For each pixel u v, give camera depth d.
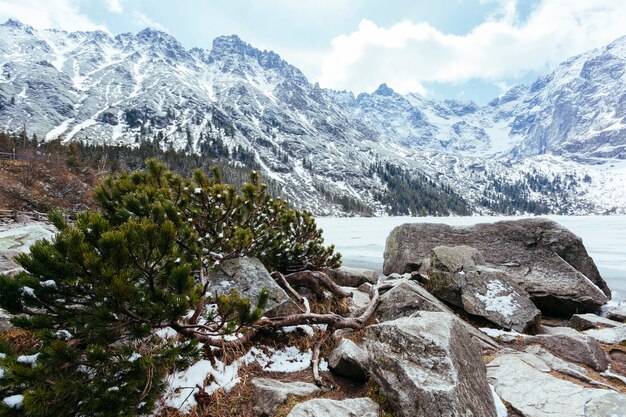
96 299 3.87
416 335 4.91
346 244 43.03
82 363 3.66
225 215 7.54
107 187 6.46
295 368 5.95
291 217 10.50
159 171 7.65
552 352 7.03
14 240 14.10
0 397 3.45
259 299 5.02
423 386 4.16
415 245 15.80
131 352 3.96
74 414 3.56
